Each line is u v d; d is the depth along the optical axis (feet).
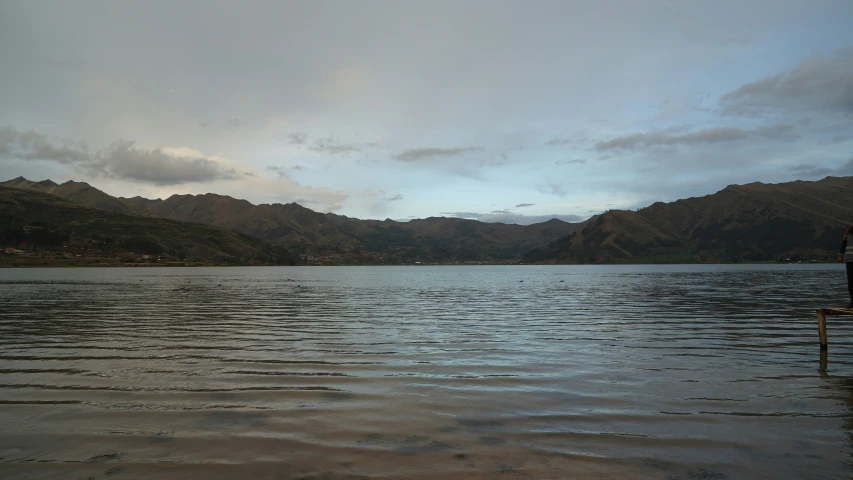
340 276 444.96
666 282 251.80
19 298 139.85
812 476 21.81
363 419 29.89
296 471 22.50
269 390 36.68
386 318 87.25
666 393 35.45
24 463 23.40
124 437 26.81
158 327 74.18
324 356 50.06
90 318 87.15
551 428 28.22
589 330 69.46
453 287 221.66
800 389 36.19
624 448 25.14
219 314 95.09
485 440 26.32
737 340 59.47
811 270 522.06
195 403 33.30
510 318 86.12
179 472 22.40
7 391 36.27
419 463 23.31
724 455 24.20
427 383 38.75
